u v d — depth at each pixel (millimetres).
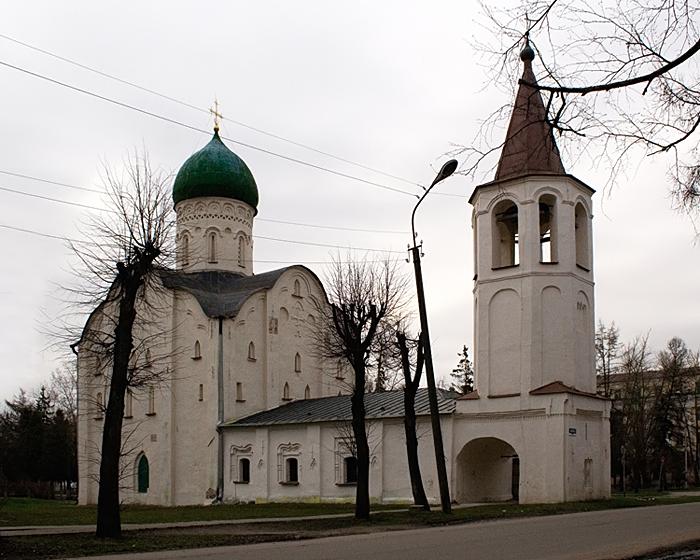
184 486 49281
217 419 48344
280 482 45531
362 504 28266
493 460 42938
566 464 36625
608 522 24000
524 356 38750
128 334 24547
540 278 39375
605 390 67438
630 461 67688
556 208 39969
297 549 17609
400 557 15008
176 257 29453
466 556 14914
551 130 10742
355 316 34500
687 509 31516
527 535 19578
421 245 29484
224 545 19812
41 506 49094
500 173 40938
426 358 29500
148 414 51406
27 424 75625
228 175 56250
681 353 76188
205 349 49875
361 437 29125
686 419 81562
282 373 52562
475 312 41781
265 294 52375
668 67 9633
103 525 22000
